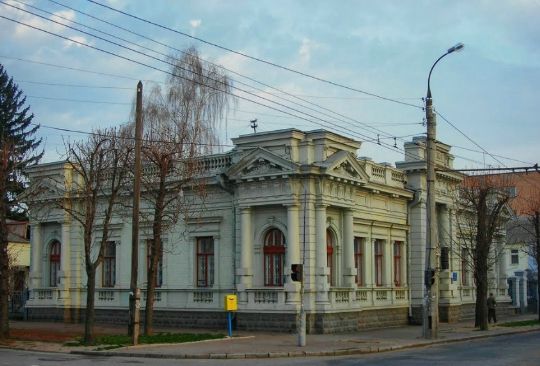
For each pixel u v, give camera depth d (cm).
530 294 6144
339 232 3712
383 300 4097
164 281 3931
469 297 4900
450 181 4700
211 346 2712
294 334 3322
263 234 3591
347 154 3575
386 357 2411
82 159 3797
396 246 4375
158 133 4003
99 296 4172
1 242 3073
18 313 4559
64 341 2909
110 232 4178
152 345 2705
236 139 3656
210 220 3762
